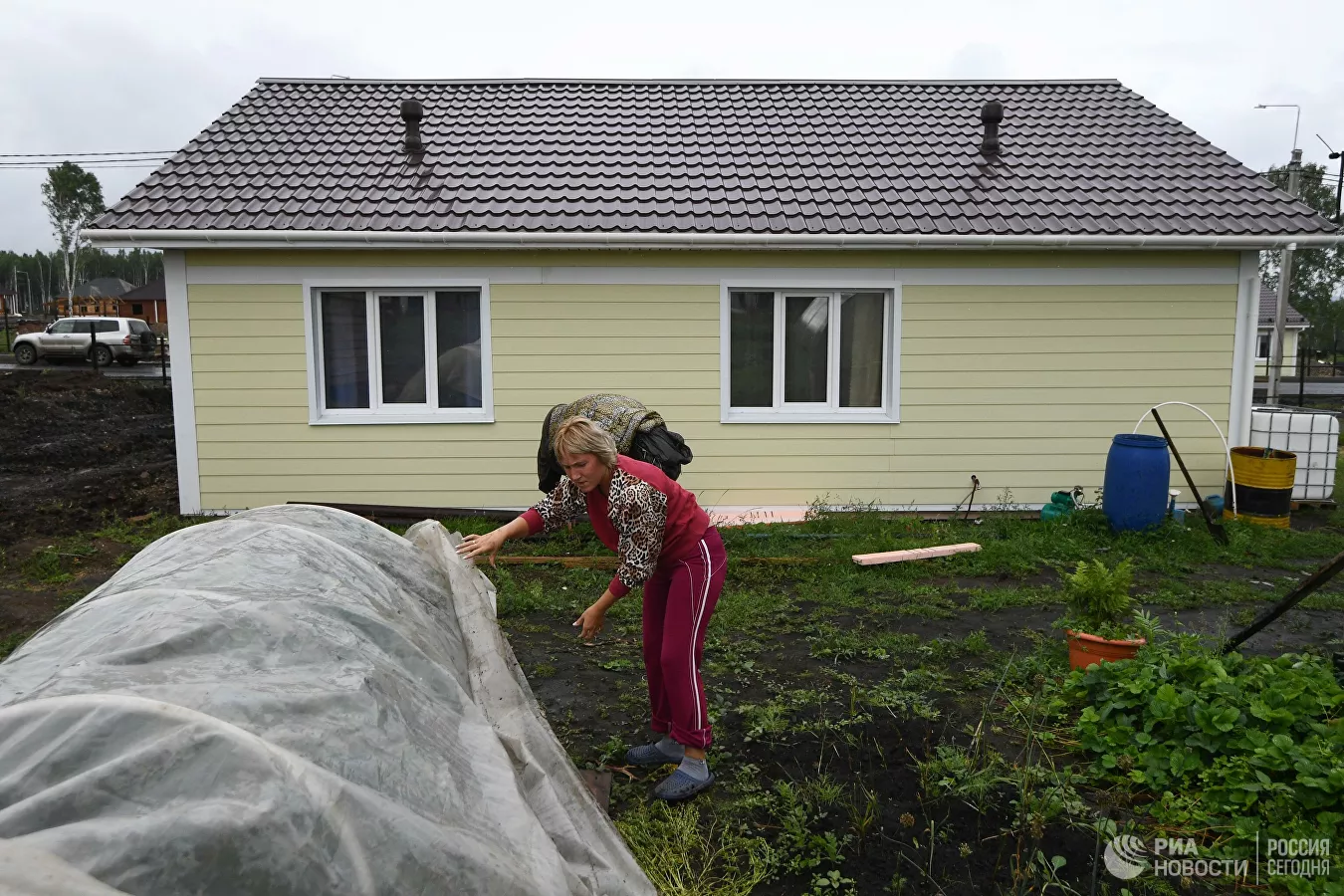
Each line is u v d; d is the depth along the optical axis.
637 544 3.43
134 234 7.96
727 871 3.15
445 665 2.77
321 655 2.26
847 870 3.15
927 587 6.74
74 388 19.75
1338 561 4.18
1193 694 3.83
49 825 1.52
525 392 8.70
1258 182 9.29
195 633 2.14
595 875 2.57
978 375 8.85
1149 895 2.99
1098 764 3.80
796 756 3.99
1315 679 4.04
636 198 8.81
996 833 3.37
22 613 5.92
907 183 9.26
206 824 1.54
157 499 9.68
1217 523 8.09
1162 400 8.91
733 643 5.56
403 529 8.44
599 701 4.67
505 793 2.29
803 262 8.67
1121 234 8.34
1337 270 51.84
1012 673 4.93
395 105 10.81
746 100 11.29
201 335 8.47
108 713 1.71
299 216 8.29
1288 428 9.56
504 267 8.55
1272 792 3.36
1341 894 2.81
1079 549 7.72
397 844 1.79
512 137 10.06
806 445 8.88
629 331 8.68
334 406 8.76
